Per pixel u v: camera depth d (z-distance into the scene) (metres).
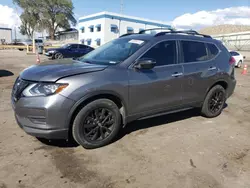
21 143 3.42
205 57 4.50
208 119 4.80
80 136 3.18
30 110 2.94
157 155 3.22
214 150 3.42
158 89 3.76
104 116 3.35
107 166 2.91
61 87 2.92
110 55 3.85
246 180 2.71
